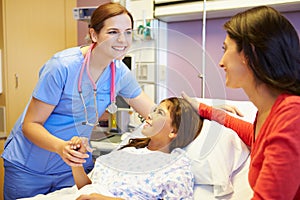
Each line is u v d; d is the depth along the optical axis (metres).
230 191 1.27
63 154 1.23
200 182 1.33
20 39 2.34
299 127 0.78
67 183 1.62
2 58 2.24
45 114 1.42
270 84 0.86
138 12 2.04
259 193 0.80
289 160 0.77
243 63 0.89
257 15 0.86
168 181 1.22
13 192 1.58
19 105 2.38
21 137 1.55
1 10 2.21
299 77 0.85
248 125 1.34
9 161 1.56
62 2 2.64
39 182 1.56
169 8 1.96
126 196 1.23
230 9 1.80
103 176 1.33
